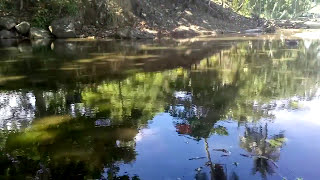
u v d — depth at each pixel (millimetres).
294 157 3115
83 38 15016
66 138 3561
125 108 4570
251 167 2924
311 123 4016
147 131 3750
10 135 3646
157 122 4039
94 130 3779
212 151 3230
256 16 27828
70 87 5699
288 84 6090
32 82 6039
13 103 4762
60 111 4434
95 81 6176
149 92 5414
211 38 16500
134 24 17750
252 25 23594
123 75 6766
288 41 15070
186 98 5086
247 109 4562
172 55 9812
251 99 5074
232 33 20078
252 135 3607
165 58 9188
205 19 21359
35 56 9180
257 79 6523
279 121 4086
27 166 2953
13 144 3418
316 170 2877
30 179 2734
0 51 10211
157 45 12766
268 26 23594
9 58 8773
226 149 3275
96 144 3412
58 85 5836
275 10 37656
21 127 3873
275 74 7043
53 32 14773
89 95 5211
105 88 5656
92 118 4176
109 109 4527
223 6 25609
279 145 3373
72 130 3777
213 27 20719
